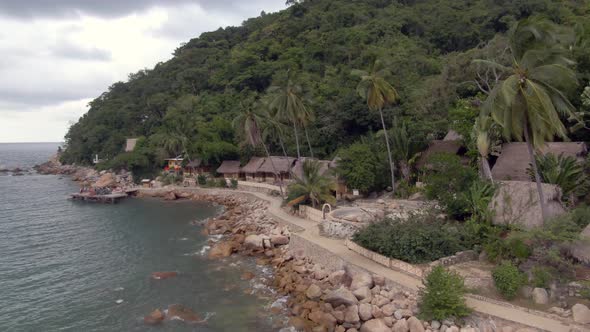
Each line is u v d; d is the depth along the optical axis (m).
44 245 49.09
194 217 63.47
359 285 26.98
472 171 37.53
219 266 38.91
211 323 27.39
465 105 49.88
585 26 46.50
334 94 83.69
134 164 107.19
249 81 110.81
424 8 115.62
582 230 25.02
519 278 22.73
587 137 40.88
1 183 116.81
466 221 30.73
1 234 54.78
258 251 41.91
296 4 139.25
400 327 22.72
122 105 143.50
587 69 37.66
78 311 30.44
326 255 33.38
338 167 54.06
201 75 128.50
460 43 95.44
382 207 43.28
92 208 74.06
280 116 57.19
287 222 47.06
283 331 25.67
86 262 42.06
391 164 50.78
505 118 24.42
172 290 33.53
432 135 56.00
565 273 22.59
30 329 27.91
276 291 32.09
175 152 107.12
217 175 92.06
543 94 23.19
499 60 50.62
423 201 42.50
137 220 62.53
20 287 35.44
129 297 32.62
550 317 20.50
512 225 27.55
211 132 96.06
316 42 106.12
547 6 86.88
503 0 100.94
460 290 22.31
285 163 77.56
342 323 25.34
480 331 20.94
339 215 41.62
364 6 121.75
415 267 26.89
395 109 68.19
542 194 26.84
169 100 126.50
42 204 79.00
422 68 81.56
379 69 49.38
